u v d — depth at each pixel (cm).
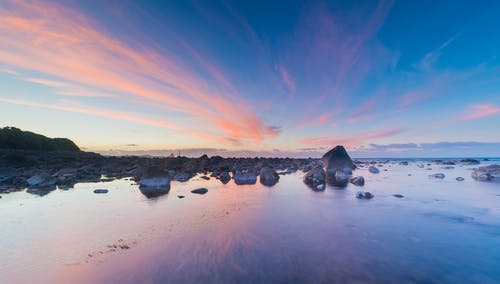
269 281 163
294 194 484
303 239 242
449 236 253
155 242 230
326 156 949
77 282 161
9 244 222
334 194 484
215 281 162
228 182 657
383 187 579
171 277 167
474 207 378
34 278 166
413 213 342
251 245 226
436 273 177
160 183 536
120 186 551
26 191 476
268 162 1296
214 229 269
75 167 837
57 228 266
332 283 162
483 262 194
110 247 217
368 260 197
